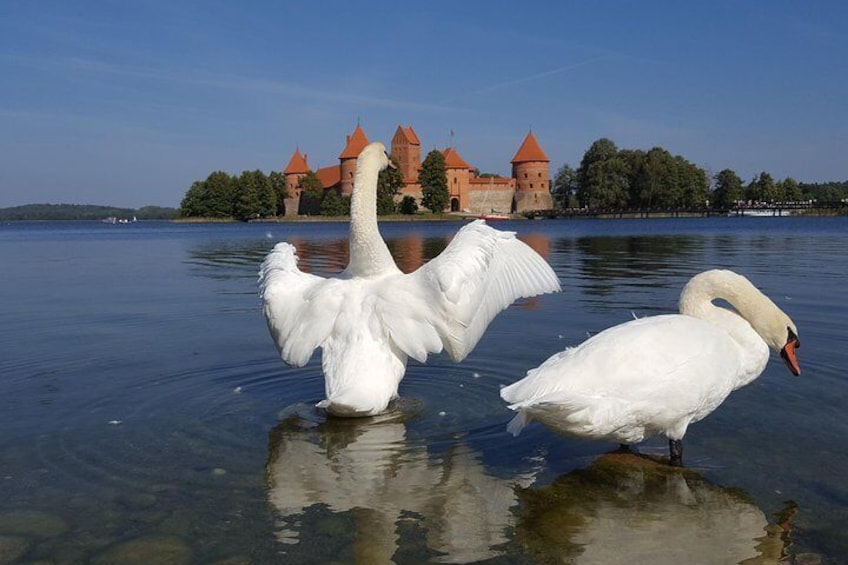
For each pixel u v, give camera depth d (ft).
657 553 11.89
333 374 18.40
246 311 37.78
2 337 30.78
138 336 30.81
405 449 17.01
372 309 18.97
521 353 26.32
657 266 61.11
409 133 494.18
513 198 472.85
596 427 15.38
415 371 24.14
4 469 15.65
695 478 15.14
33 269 67.97
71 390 22.09
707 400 16.25
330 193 437.17
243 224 347.77
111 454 16.58
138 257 86.17
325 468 15.75
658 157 372.79
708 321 17.93
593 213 383.86
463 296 18.15
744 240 106.01
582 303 37.96
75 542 12.34
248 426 18.74
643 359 15.65
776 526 12.85
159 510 13.57
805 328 29.63
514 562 11.57
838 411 19.02
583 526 12.91
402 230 200.75
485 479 15.15
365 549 11.99
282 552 11.91
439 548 12.04
